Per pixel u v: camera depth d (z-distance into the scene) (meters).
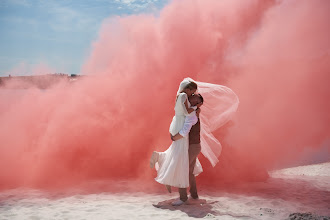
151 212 3.97
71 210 4.09
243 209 4.18
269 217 3.77
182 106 4.20
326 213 4.02
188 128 4.20
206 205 4.32
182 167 4.26
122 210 4.07
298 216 3.74
